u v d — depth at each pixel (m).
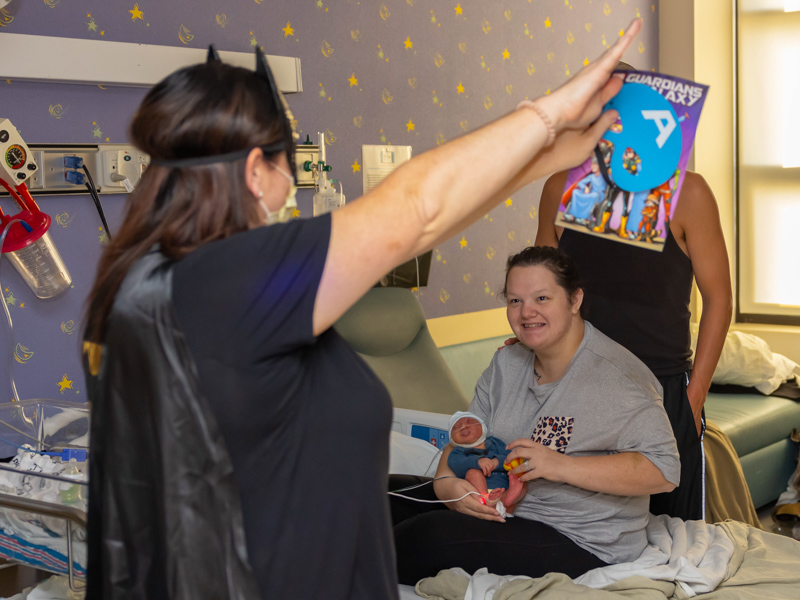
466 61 3.17
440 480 1.67
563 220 1.01
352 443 0.85
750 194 4.43
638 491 1.51
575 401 1.60
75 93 2.09
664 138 0.98
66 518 1.26
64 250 2.10
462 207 0.82
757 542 1.74
